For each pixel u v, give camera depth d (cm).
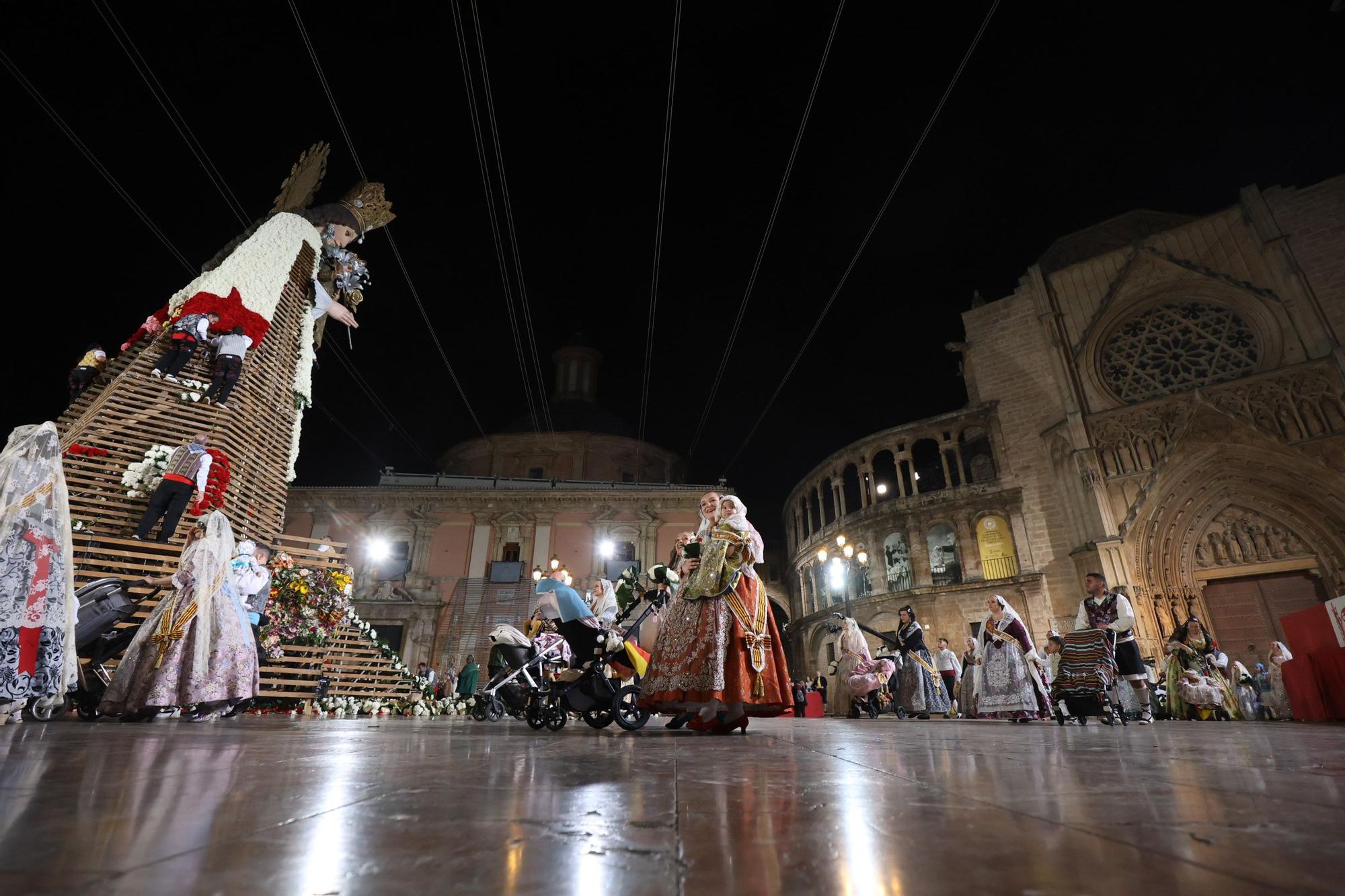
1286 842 88
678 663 393
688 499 3027
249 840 87
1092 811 112
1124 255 2642
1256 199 2423
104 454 686
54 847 81
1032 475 2539
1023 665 762
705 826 101
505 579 2881
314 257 1023
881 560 2748
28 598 345
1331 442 2056
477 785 143
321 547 961
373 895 63
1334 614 761
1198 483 2225
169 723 432
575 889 66
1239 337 2383
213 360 810
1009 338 2781
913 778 163
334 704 879
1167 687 1166
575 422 3909
